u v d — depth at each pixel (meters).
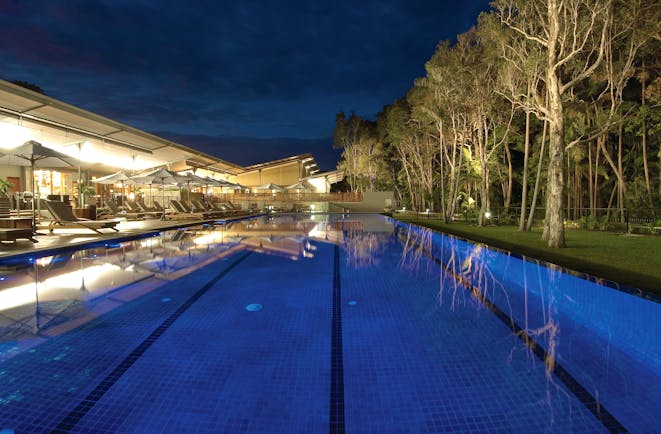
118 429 1.93
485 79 16.86
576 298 4.61
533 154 23.52
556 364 2.72
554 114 9.55
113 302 4.27
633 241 10.51
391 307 4.16
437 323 3.63
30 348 2.96
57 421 2.00
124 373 2.54
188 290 4.86
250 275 5.85
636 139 20.58
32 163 9.44
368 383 2.43
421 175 36.03
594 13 8.94
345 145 45.41
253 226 16.70
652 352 2.93
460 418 2.04
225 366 2.66
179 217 18.55
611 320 3.76
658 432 1.92
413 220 22.55
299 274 5.96
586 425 1.98
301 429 1.94
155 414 2.06
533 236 12.37
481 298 4.57
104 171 24.58
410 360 2.77
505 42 12.66
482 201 17.94
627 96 19.06
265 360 2.76
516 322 3.67
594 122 18.56
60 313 3.85
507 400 2.23
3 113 12.26
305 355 2.86
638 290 3.85
